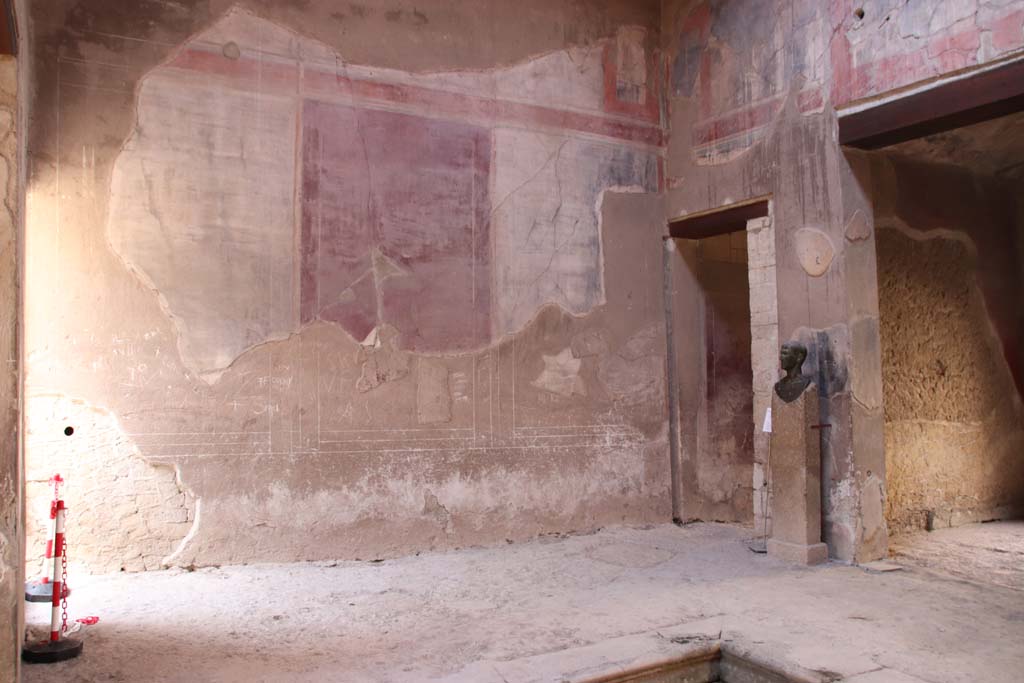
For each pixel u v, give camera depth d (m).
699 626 3.80
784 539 5.29
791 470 5.23
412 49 5.69
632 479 6.39
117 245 4.75
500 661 3.36
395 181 5.57
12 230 2.70
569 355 6.18
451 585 4.64
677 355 6.64
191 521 4.88
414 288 5.59
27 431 4.52
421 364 5.59
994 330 6.58
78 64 4.71
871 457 5.18
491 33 6.00
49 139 4.62
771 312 5.86
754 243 6.00
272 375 5.12
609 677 3.24
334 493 5.25
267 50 5.22
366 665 3.32
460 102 5.84
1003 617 3.91
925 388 6.05
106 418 4.69
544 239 6.13
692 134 6.49
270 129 5.20
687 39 6.57
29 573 4.52
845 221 5.20
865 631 3.71
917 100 4.79
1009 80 4.34
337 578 4.79
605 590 4.50
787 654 3.40
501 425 5.86
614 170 6.49
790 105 5.61
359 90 5.49
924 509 6.01
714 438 6.74
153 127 4.88
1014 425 6.71
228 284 5.02
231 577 4.73
